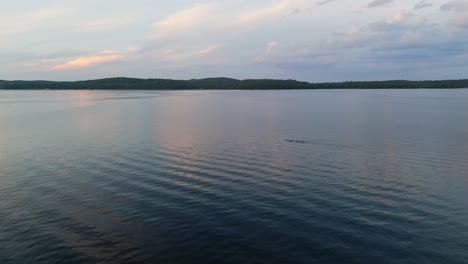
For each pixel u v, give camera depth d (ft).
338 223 54.95
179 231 53.01
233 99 444.55
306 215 58.08
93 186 73.41
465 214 58.13
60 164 91.45
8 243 49.62
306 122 181.57
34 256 46.37
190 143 120.37
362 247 47.83
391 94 594.65
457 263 44.16
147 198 66.28
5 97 520.01
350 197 66.08
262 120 192.54
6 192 70.03
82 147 113.80
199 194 68.23
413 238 50.11
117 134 141.79
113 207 62.08
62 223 55.83
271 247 48.24
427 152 103.55
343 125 167.94
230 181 76.33
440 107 280.92
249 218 57.16
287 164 90.89
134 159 96.58
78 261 45.27
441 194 67.46
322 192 68.85
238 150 108.37
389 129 152.56
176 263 45.06
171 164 90.99
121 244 49.39
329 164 90.58
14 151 108.06
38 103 364.58
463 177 78.28
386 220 55.93
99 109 280.10
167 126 167.32
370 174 81.10
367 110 255.09
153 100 424.46
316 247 48.01
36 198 66.64
